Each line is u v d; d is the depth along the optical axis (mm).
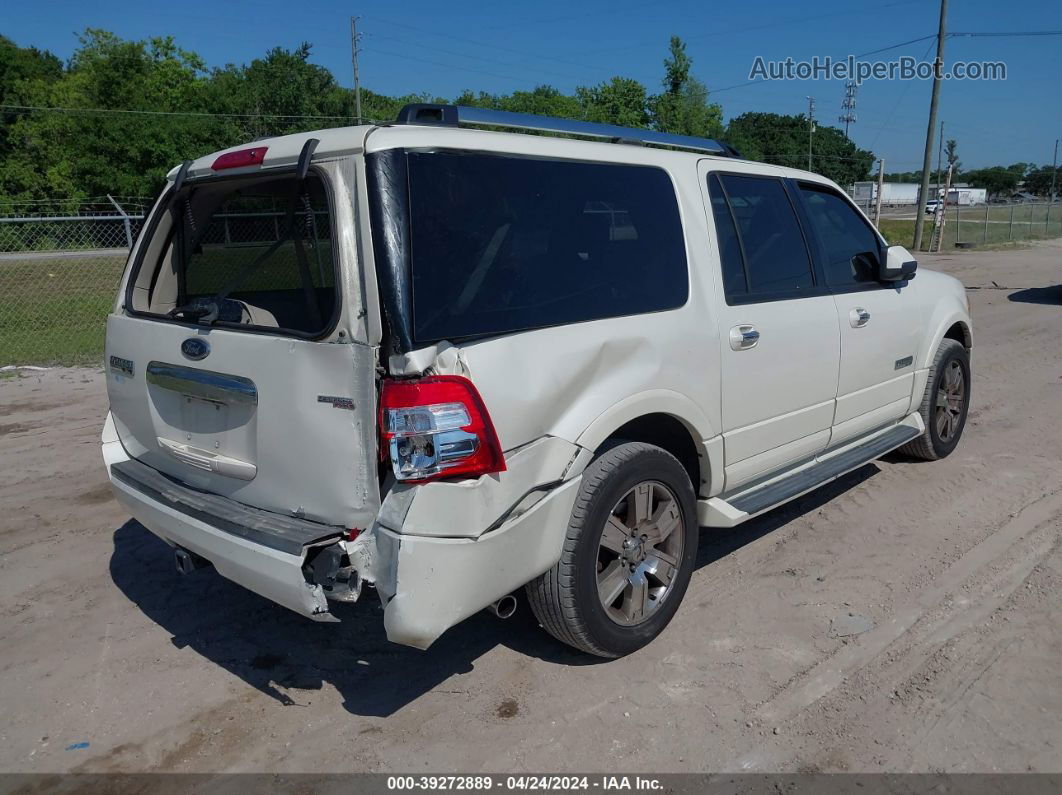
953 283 5836
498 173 2988
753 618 3783
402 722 3115
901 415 5289
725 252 3824
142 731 3100
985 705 3102
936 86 28891
